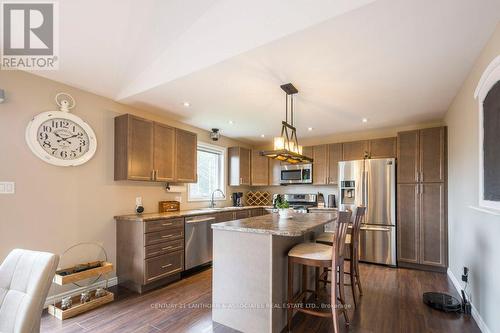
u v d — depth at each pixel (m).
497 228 1.89
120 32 2.36
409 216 3.99
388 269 3.90
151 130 3.45
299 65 2.34
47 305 2.56
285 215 3.00
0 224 2.35
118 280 3.19
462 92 2.79
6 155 2.40
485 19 1.71
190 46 2.49
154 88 2.87
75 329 2.17
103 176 3.16
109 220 3.19
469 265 2.62
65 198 2.81
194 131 4.68
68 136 2.83
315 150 5.21
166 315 2.43
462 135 2.83
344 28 1.81
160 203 3.85
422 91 2.97
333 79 2.63
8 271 1.33
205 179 5.04
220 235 2.33
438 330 2.19
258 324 2.07
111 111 3.27
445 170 3.78
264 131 5.02
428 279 3.45
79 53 2.46
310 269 2.93
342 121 4.25
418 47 2.04
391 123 4.38
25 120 2.53
